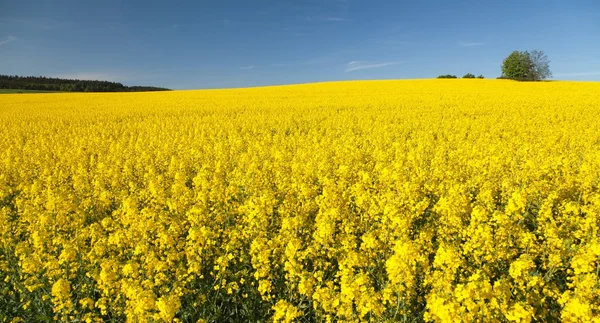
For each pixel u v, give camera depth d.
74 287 6.66
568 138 20.66
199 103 46.56
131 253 7.69
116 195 11.93
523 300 5.52
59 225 9.12
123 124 29.97
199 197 10.14
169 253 7.11
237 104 44.22
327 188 10.85
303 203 10.30
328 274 7.37
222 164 14.95
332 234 7.93
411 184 10.86
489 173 13.27
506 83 66.50
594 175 12.62
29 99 58.59
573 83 66.31
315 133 23.41
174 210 9.88
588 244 6.41
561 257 7.16
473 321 4.86
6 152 18.53
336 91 58.28
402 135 23.83
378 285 6.89
